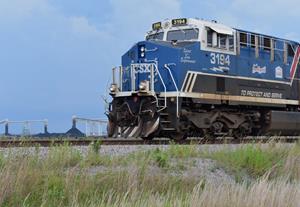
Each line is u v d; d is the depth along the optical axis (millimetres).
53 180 8688
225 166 12422
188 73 18516
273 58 22188
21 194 8047
